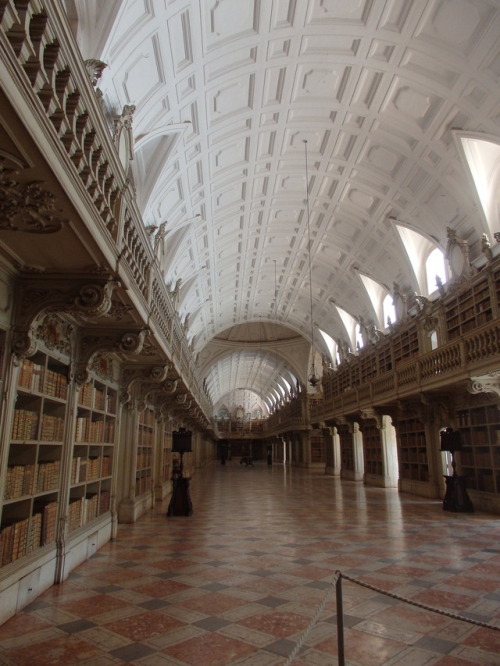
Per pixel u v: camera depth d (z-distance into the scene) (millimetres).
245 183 16422
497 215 12953
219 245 20047
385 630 4160
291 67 11562
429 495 15219
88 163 3822
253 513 12078
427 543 8023
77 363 6613
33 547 5191
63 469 6117
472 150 12516
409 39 10586
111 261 4574
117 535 8977
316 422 29922
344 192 17328
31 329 4719
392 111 12914
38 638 4012
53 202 3389
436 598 5031
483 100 10930
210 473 32062
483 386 10812
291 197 18031
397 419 18219
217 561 6789
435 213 15156
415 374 14273
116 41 8039
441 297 14578
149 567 6461
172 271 18234
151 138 11000
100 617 4508
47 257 4391
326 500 15000
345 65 11586
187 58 9984
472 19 9570
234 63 10906
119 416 9367
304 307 29250
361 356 22859
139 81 9422
